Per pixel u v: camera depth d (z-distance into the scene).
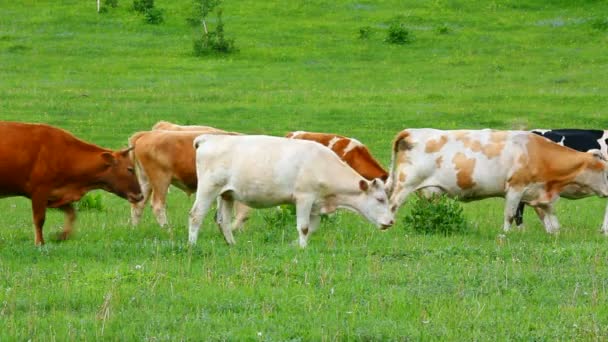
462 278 11.67
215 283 11.35
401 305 10.41
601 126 34.31
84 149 15.23
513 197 16.69
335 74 44.84
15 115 34.41
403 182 16.97
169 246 13.48
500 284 11.39
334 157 14.68
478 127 34.12
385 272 11.91
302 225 14.41
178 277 11.61
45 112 35.19
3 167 14.51
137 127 33.34
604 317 10.06
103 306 10.02
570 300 10.79
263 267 12.09
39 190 14.82
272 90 41.03
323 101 38.38
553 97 38.56
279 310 10.34
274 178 14.27
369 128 33.78
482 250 13.41
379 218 14.73
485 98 38.69
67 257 13.01
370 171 18.78
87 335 9.26
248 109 36.50
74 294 10.66
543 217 17.34
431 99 38.88
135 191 15.66
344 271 12.01
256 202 14.52
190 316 9.98
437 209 15.92
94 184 15.42
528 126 34.09
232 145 14.43
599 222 18.78
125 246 13.62
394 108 36.91
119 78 43.16
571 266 12.52
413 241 14.54
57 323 9.61
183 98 38.69
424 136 16.91
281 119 34.97
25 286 11.10
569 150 16.89
